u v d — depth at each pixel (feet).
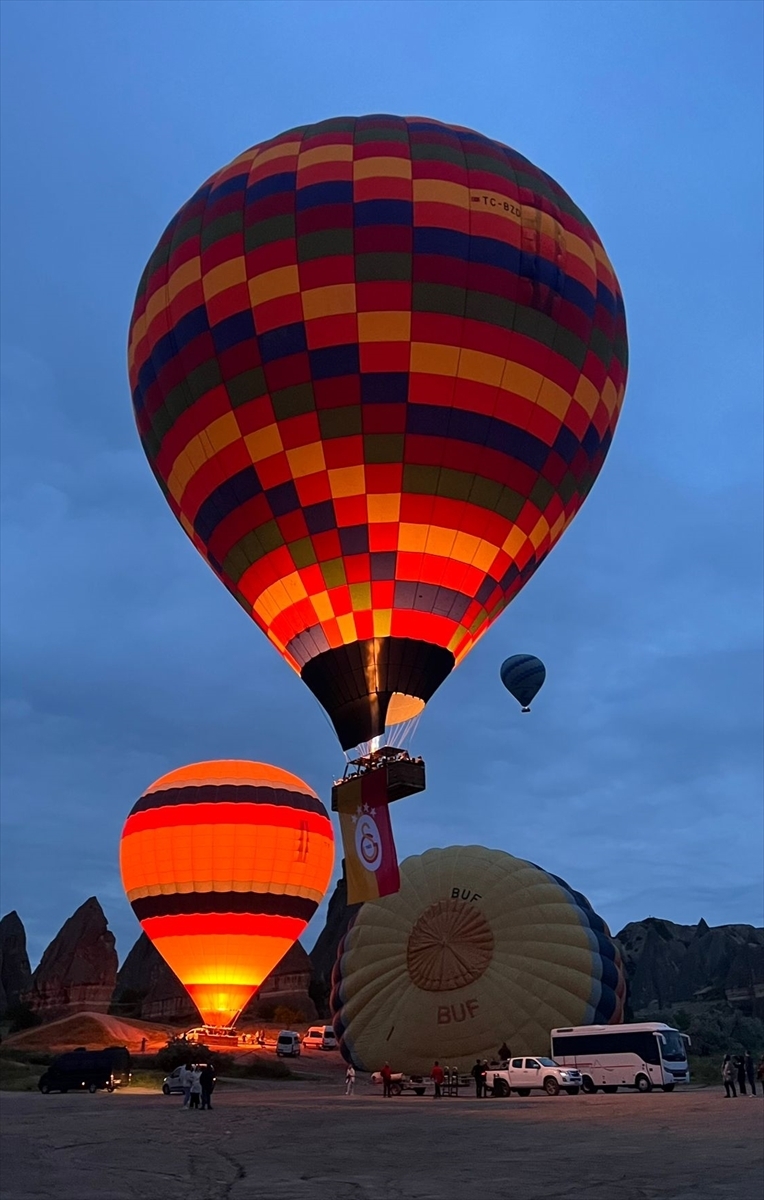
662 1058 127.13
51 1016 338.75
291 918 200.85
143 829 201.16
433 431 94.07
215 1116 96.12
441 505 95.14
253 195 98.53
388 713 95.61
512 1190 47.24
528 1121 85.15
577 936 144.56
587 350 101.86
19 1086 156.87
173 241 103.96
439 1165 57.16
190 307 98.94
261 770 209.36
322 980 383.24
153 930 200.03
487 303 94.94
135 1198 46.50
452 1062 139.44
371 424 93.66
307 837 203.62
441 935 144.15
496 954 142.51
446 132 102.94
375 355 93.20
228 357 96.32
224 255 97.35
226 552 102.37
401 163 97.86
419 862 154.81
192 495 103.45
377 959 148.56
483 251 95.81
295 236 94.99
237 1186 50.06
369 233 94.17
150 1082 157.28
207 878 195.83
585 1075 131.44
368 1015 146.41
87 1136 76.95
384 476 94.27
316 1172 55.01
